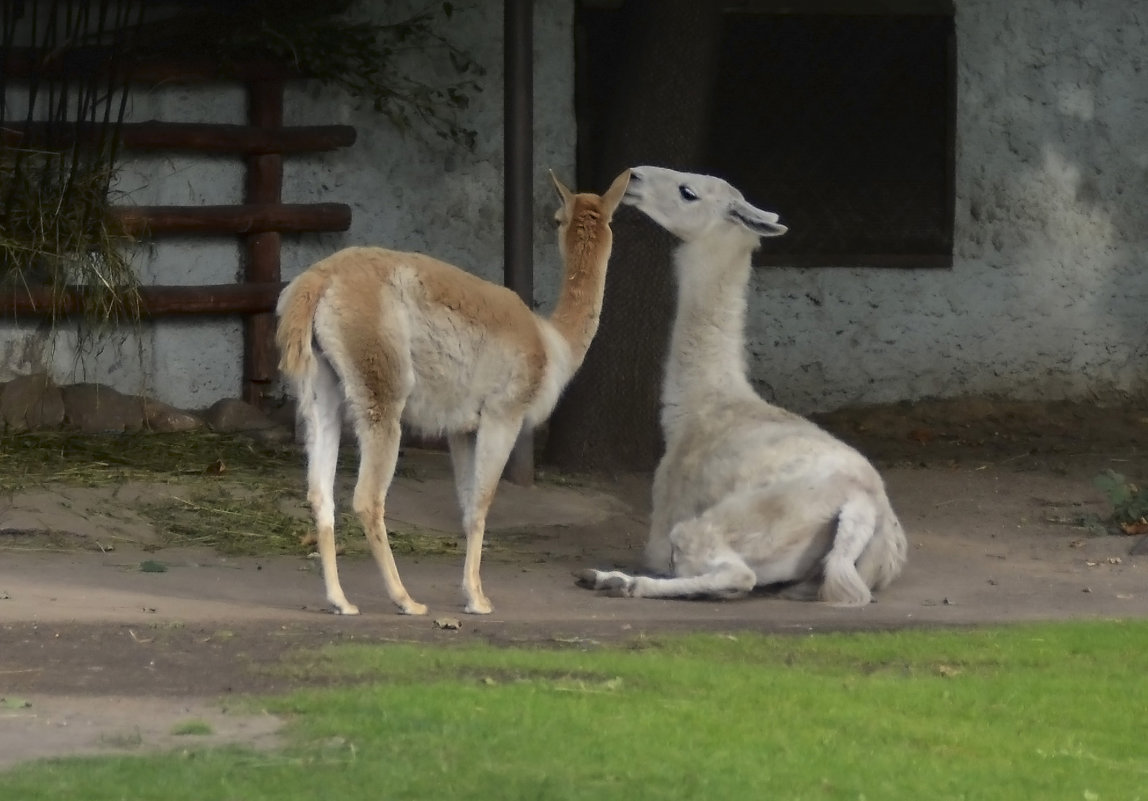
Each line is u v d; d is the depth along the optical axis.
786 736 12.71
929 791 11.41
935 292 34.34
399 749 11.91
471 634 16.75
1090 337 35.12
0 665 14.51
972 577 21.77
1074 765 12.30
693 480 20.88
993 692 14.45
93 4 29.14
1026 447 32.19
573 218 19.33
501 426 18.19
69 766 11.31
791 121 33.53
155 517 23.28
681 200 21.25
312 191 30.94
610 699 13.62
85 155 27.94
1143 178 35.34
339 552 22.41
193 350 29.92
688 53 28.33
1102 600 20.14
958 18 34.19
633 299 28.61
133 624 16.47
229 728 12.52
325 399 17.66
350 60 30.53
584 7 32.44
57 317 28.27
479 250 32.16
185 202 29.81
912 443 32.50
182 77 29.28
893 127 34.00
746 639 16.72
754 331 33.53
